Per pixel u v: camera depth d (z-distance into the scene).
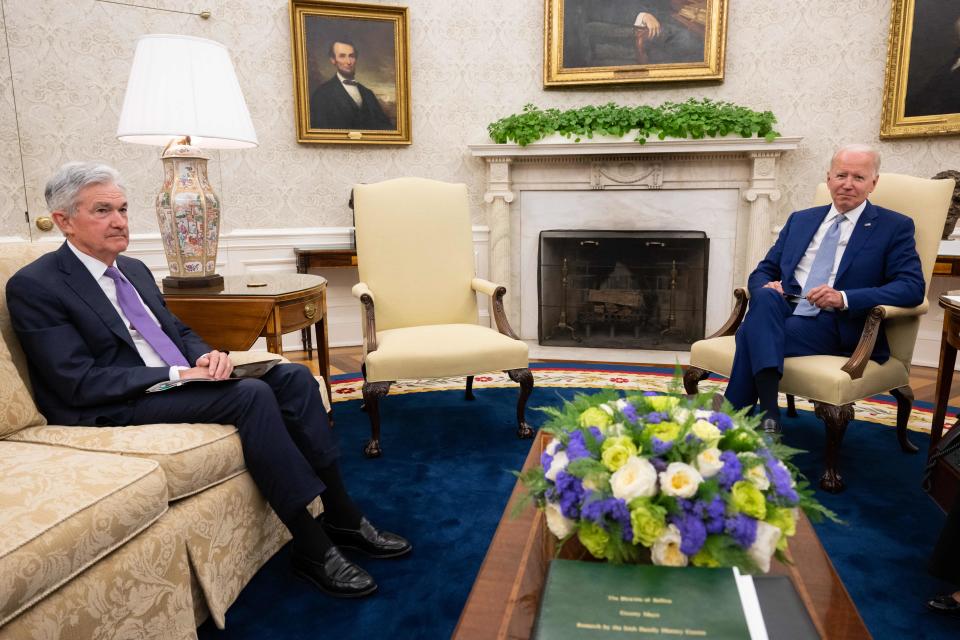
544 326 5.06
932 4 4.04
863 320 2.61
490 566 1.16
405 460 2.73
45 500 1.28
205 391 1.79
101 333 1.83
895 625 1.63
